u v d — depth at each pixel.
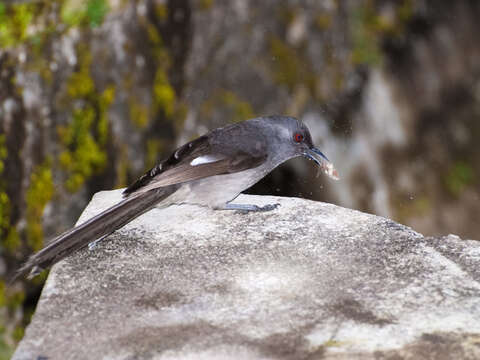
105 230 6.95
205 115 15.15
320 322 6.14
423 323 6.11
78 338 5.93
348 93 17.64
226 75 15.39
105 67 13.62
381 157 18.81
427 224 19.34
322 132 17.14
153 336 5.96
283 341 5.88
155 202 7.57
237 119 15.50
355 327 6.06
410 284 6.73
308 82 16.56
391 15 18.98
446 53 20.55
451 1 20.84
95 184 13.68
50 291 6.66
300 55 16.38
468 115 20.91
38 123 13.10
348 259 7.23
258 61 15.71
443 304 6.39
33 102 13.02
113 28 13.72
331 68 17.02
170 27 14.48
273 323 6.13
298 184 16.80
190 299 6.52
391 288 6.67
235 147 8.35
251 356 5.68
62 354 5.72
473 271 6.94
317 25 16.61
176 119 14.78
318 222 8.06
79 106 13.38
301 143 9.05
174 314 6.28
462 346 5.79
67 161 13.38
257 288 6.71
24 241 13.38
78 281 6.84
